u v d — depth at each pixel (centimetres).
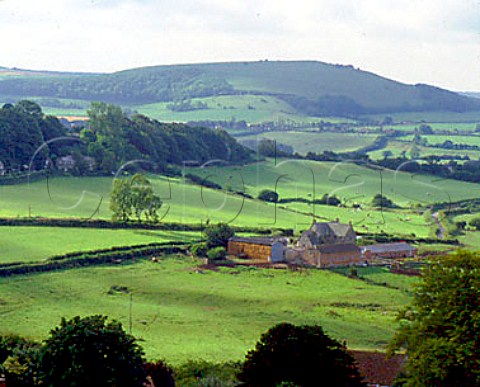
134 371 8400
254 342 12438
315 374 8150
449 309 8438
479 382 7775
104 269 17838
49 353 8281
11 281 16225
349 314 14700
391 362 9850
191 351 11531
